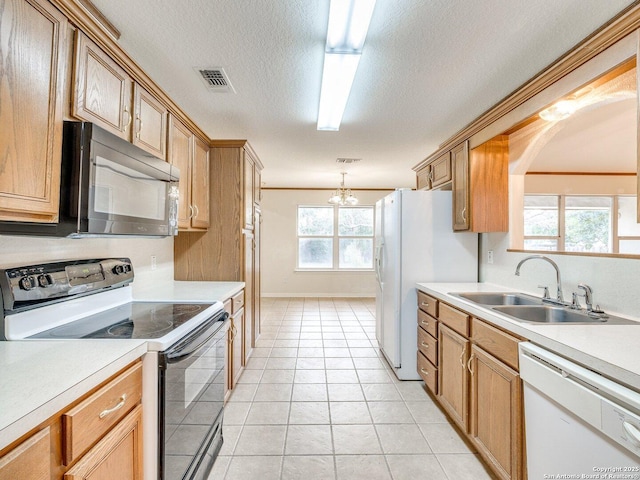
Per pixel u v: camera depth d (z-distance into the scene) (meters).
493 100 2.33
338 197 5.37
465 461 1.72
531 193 3.12
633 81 1.46
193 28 1.55
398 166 4.52
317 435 1.95
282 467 1.67
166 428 1.17
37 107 0.99
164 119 1.90
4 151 0.88
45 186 1.03
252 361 3.11
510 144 2.38
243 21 1.50
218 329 1.68
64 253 1.52
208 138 2.68
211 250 2.80
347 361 3.13
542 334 1.22
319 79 2.04
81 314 1.52
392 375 2.82
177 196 1.89
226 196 2.79
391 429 2.02
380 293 3.37
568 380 1.06
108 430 0.96
